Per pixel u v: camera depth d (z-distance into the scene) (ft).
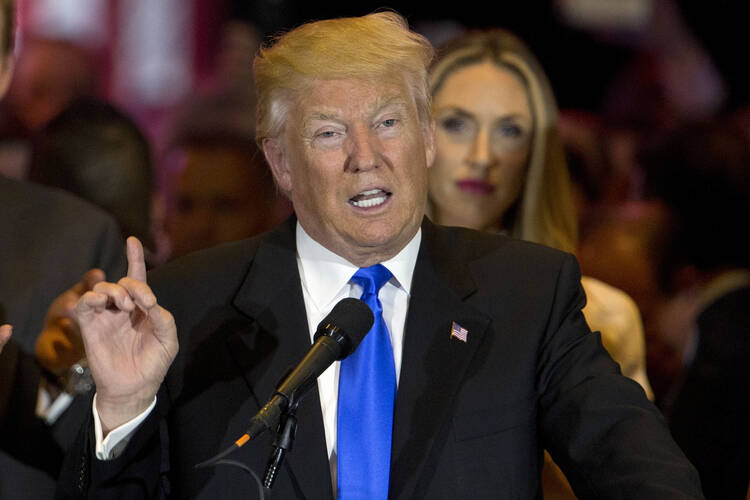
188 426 23.82
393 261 25.08
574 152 52.54
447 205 37.06
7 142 46.73
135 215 41.16
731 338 38.60
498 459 23.13
